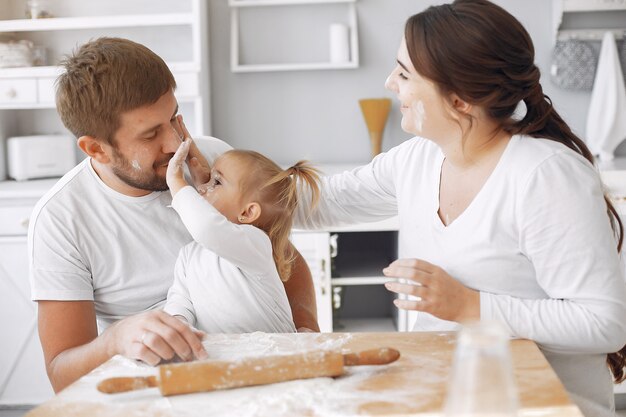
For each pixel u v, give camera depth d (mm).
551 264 1214
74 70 1460
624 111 3141
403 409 906
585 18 3213
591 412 1264
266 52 3311
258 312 1467
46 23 2955
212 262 1478
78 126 1465
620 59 3207
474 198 1311
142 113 1438
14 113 3270
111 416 908
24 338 2809
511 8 3217
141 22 2945
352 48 3227
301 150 3346
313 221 1678
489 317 1183
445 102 1281
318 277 2844
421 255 1418
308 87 3316
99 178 1562
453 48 1238
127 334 1174
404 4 3246
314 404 924
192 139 1672
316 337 1217
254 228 1486
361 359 1032
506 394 608
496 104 1266
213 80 3316
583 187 1214
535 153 1254
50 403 954
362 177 1613
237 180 1576
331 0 3160
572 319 1169
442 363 1066
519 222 1240
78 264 1529
